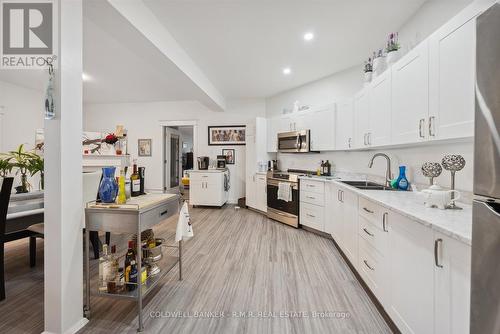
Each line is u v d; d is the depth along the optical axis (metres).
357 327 1.55
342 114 3.30
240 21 2.46
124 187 1.68
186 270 2.35
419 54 1.71
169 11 2.28
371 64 2.75
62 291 1.42
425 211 1.37
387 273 1.58
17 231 2.09
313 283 2.10
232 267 2.41
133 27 2.02
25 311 1.71
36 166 2.37
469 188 1.64
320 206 3.38
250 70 3.83
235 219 4.34
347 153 3.63
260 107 5.70
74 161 1.50
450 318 1.03
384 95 2.23
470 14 1.27
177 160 7.34
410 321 1.32
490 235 0.79
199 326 1.56
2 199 1.79
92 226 1.60
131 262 1.69
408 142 1.85
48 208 1.42
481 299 0.83
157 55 2.57
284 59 3.40
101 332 1.50
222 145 5.86
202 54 3.25
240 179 5.85
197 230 3.67
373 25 2.55
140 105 6.06
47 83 1.39
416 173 2.28
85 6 1.72
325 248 2.93
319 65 3.62
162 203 1.83
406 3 2.21
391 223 1.53
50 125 1.41
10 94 4.53
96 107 6.14
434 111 1.56
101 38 2.77
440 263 1.09
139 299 1.52
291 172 4.66
